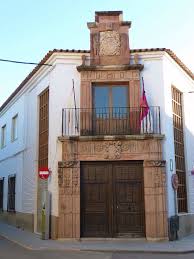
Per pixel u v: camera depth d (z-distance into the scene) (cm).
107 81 1588
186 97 1872
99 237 1490
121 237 1487
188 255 1195
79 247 1309
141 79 1596
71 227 1483
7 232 1827
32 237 1611
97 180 1530
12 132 2402
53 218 1534
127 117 1572
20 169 2117
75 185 1511
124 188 1523
